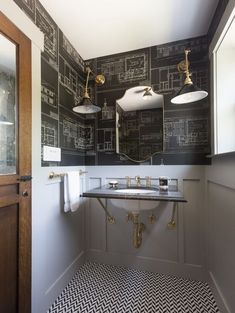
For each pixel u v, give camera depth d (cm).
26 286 116
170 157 177
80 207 191
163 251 179
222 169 124
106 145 196
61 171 158
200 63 169
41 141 134
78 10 139
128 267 189
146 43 179
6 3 104
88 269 186
